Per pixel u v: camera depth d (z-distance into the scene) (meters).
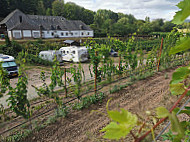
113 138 0.55
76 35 48.28
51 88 6.57
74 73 6.81
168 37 10.41
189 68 0.86
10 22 38.62
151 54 10.18
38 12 68.44
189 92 0.82
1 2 56.31
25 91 5.21
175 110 0.90
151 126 0.62
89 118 5.51
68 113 5.88
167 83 8.09
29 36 38.53
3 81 4.87
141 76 9.30
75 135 4.71
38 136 4.73
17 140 4.54
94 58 7.00
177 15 0.64
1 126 5.02
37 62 16.03
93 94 7.26
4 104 6.86
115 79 9.33
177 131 0.57
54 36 44.00
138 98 6.57
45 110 6.27
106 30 53.56
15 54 18.64
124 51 8.85
